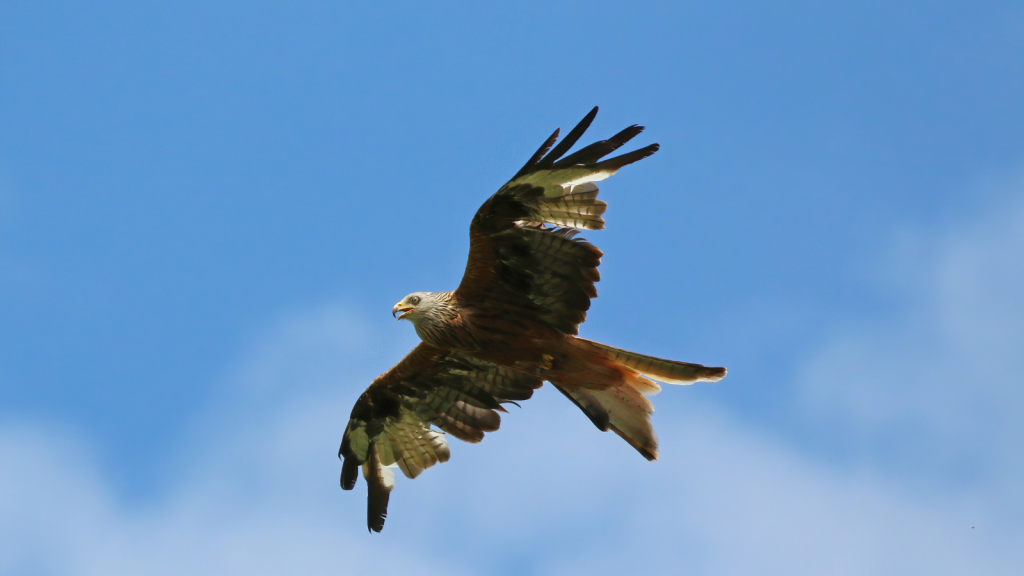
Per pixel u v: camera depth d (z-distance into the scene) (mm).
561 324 24219
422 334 25266
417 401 28750
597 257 22906
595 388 25484
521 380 27562
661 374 24375
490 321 24688
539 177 22109
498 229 23172
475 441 28203
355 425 29328
